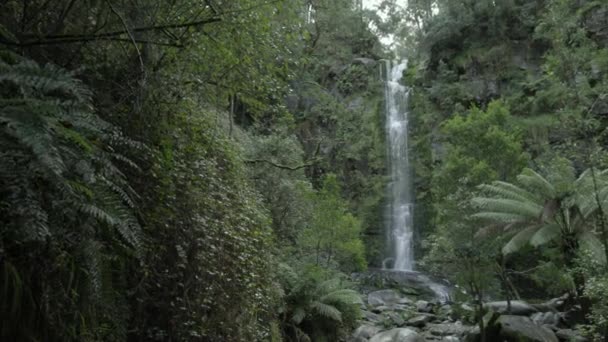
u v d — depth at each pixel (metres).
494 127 13.35
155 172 3.57
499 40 22.70
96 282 2.41
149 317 3.59
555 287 12.44
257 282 5.38
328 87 24.22
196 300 3.89
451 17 23.97
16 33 2.69
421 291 16.50
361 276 17.42
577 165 14.82
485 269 10.63
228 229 4.53
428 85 24.16
